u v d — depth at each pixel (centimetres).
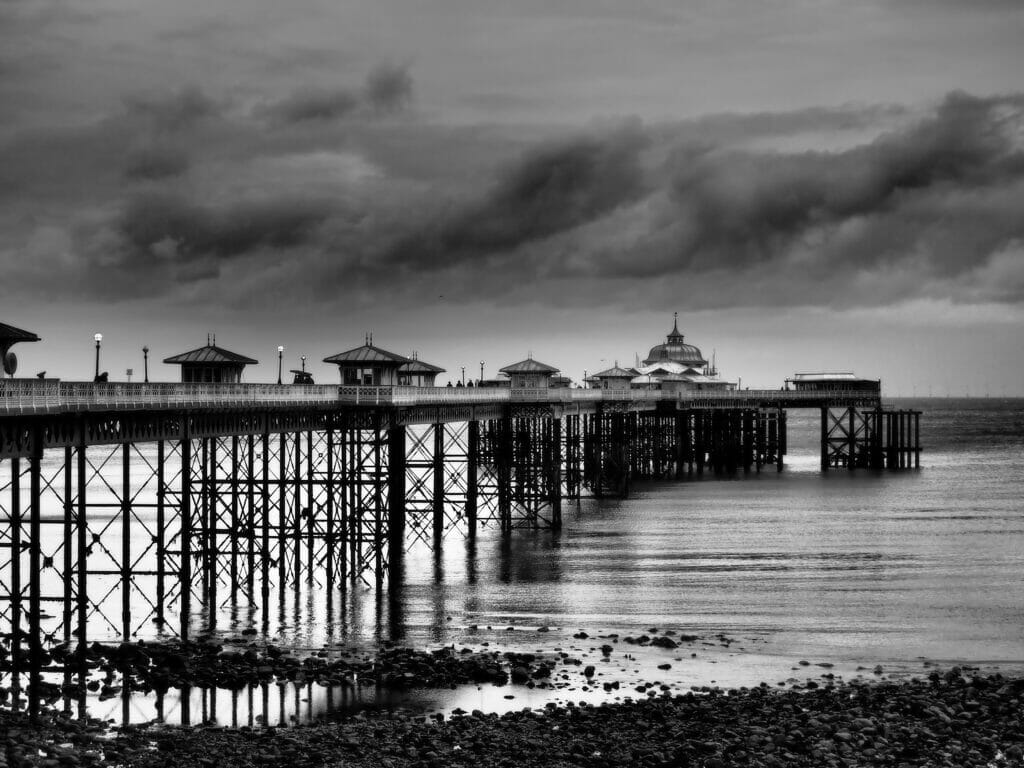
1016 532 9931
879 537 9656
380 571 7294
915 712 4741
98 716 4703
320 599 7038
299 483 7300
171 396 5575
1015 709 4762
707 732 4481
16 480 4734
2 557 8238
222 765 4084
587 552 8862
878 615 6644
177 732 4475
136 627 6162
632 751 4262
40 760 3997
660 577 7800
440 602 6962
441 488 9531
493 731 4494
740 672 5475
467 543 9356
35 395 4559
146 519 10131
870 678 5375
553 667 5528
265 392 6481
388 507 7925
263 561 6650
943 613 6700
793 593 7262
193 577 7312
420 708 4878
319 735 4441
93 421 5181
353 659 5628
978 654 5825
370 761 4134
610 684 5231
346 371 8362
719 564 8312
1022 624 6438
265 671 5331
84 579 5159
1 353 5072
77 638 5816
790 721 4603
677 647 5931
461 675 5341
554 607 6844
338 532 7919
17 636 4853
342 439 7494
